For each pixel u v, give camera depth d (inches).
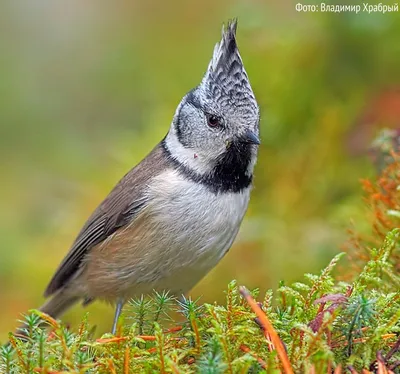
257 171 449.4
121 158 477.1
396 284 243.8
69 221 471.2
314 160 438.3
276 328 214.2
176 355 206.1
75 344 211.9
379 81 442.3
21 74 627.2
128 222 326.3
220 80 313.9
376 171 335.9
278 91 454.6
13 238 486.3
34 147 589.3
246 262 422.0
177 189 312.7
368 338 204.2
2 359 223.1
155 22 634.8
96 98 613.3
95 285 347.3
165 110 486.3
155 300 241.0
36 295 454.6
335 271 333.1
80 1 675.4
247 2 518.0
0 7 666.2
